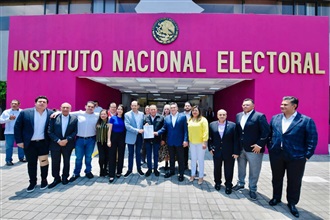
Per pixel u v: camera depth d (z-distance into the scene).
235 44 7.64
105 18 7.75
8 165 5.86
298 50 7.64
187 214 3.25
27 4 10.77
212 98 13.72
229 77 7.62
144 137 4.87
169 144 4.88
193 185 4.49
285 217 3.21
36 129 4.14
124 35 7.69
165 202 3.66
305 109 7.59
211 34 7.64
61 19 7.83
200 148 4.59
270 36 7.64
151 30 7.68
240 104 8.86
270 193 4.13
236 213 3.31
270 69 7.57
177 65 7.60
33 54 7.85
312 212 3.38
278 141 3.50
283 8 10.55
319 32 7.68
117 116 4.98
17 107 6.06
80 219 3.06
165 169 5.63
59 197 3.81
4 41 10.76
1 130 9.99
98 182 4.61
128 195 3.94
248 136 3.90
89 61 7.74
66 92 7.73
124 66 7.71
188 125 4.71
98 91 9.56
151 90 12.43
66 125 4.45
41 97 4.20
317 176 5.26
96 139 4.89
